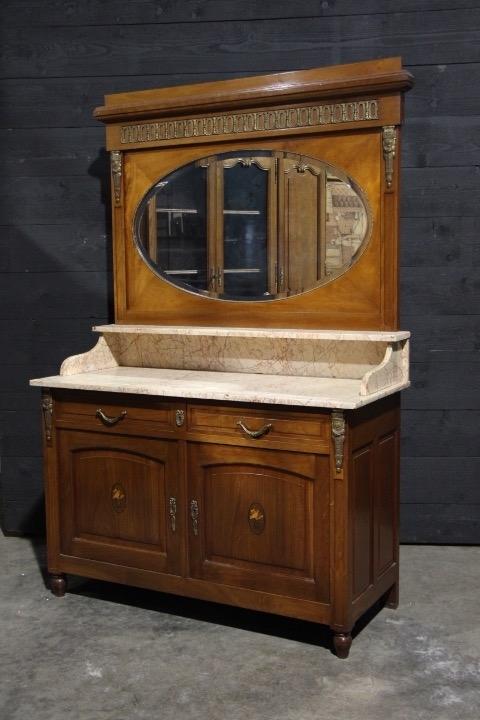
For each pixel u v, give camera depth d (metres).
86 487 3.15
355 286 3.03
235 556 2.87
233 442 2.80
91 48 3.68
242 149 3.16
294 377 3.14
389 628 2.91
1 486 4.01
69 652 2.75
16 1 3.70
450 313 3.58
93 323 3.85
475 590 3.23
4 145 3.80
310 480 2.69
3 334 3.90
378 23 3.48
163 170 3.31
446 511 3.69
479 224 3.52
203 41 3.60
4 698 2.47
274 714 2.37
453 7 3.44
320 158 3.04
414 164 3.53
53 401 3.17
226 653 2.74
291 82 3.04
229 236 3.23
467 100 3.47
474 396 3.61
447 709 2.38
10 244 3.85
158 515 3.01
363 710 2.38
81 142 3.75
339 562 2.65
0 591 3.29
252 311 3.21
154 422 2.96
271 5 3.54
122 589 3.31
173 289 3.34
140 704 2.43
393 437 3.03
